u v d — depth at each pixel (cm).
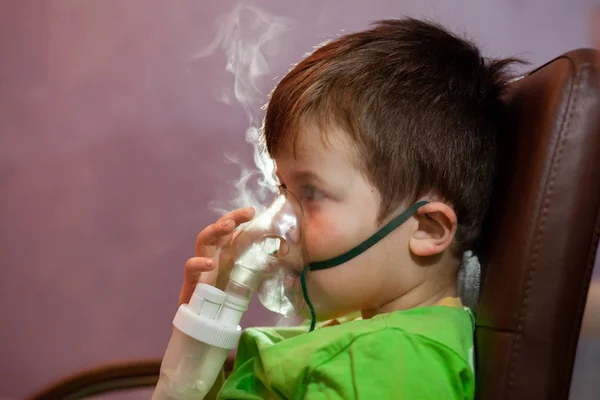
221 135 253
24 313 255
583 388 142
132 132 255
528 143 86
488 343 84
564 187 81
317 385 85
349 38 103
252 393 100
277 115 98
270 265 93
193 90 254
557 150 81
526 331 81
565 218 80
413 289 98
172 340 88
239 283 91
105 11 256
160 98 255
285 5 250
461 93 98
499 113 99
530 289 81
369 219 94
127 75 256
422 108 95
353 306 99
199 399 88
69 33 257
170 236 254
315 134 94
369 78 96
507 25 239
